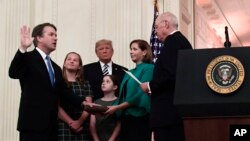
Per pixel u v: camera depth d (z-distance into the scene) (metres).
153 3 7.34
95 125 5.05
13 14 7.84
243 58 2.54
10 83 7.58
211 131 2.48
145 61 5.12
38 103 4.40
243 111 2.43
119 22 7.84
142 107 4.91
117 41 7.77
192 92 2.54
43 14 7.93
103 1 7.95
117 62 7.68
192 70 2.60
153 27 6.73
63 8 7.95
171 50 4.04
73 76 5.22
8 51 7.70
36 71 4.46
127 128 4.96
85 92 5.14
